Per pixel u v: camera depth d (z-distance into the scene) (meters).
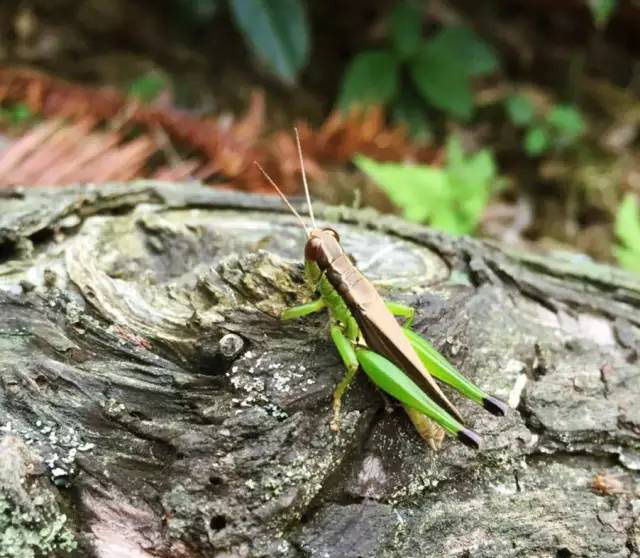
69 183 0.17
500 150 0.27
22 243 0.11
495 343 0.10
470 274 0.12
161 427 0.09
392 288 0.11
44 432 0.09
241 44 0.29
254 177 0.20
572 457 0.10
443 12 0.30
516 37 0.31
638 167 0.27
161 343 0.09
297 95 0.28
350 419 0.09
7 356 0.09
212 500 0.08
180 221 0.12
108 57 0.28
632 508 0.10
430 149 0.24
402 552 0.09
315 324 0.10
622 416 0.10
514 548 0.09
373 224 0.13
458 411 0.09
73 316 0.09
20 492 0.08
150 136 0.21
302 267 0.10
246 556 0.08
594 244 0.24
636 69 0.31
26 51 0.27
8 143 0.19
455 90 0.26
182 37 0.30
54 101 0.21
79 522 0.08
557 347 0.11
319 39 0.30
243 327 0.09
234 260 0.10
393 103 0.27
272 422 0.09
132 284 0.10
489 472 0.09
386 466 0.09
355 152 0.22
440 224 0.19
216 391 0.09
